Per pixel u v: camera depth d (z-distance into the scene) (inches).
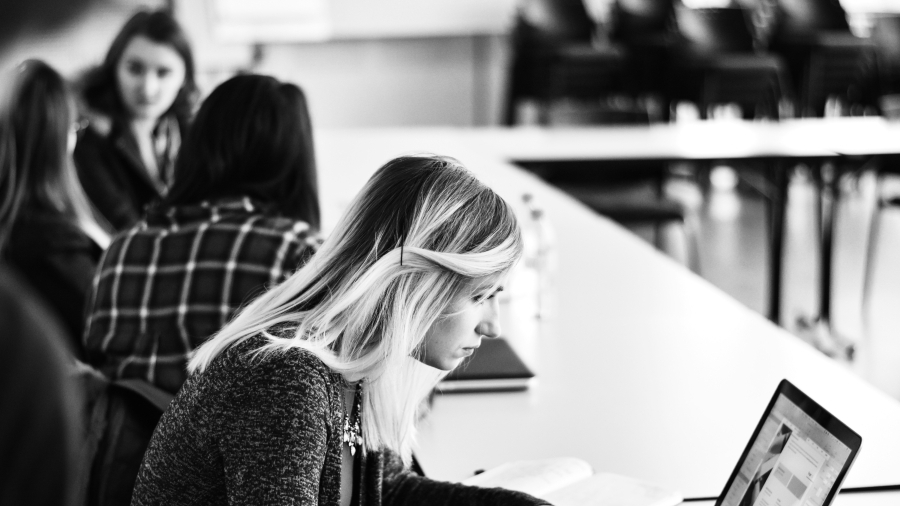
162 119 115.2
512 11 303.0
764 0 289.7
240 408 41.2
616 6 281.6
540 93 269.4
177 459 42.8
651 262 109.1
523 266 95.7
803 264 210.4
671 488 57.3
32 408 14.9
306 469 40.8
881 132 187.0
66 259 85.8
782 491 44.4
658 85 274.1
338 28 296.5
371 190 44.4
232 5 274.8
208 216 70.1
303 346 42.3
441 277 42.7
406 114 319.0
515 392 72.3
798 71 272.7
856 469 59.2
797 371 75.9
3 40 38.4
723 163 162.7
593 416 67.7
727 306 93.4
